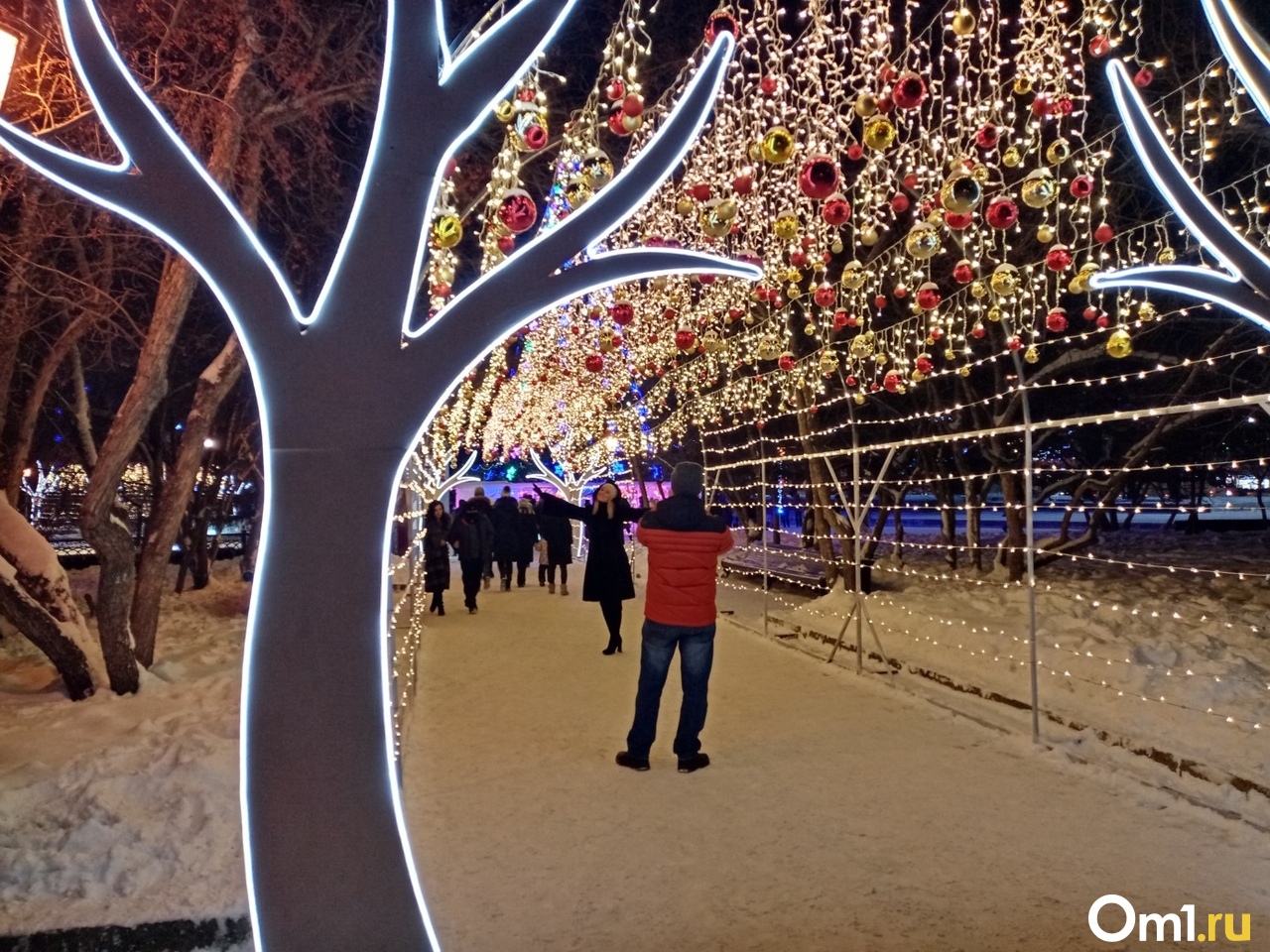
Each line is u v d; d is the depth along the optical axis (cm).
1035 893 399
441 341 272
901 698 751
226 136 755
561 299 281
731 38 287
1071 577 1490
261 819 258
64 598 790
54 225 908
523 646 1042
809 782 544
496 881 420
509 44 273
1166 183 322
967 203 398
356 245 268
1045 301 807
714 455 2214
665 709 730
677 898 400
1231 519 2772
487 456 2453
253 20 780
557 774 568
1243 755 537
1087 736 611
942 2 809
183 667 891
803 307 1141
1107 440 1595
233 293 264
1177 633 910
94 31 259
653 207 791
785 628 1127
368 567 265
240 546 3003
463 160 909
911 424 1572
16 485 1001
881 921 378
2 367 866
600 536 980
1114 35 787
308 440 264
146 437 1856
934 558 1944
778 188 664
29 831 449
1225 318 1065
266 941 256
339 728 261
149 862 417
